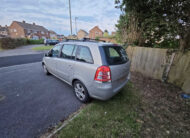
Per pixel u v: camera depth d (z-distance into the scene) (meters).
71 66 2.52
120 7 4.95
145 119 1.97
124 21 5.47
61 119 1.96
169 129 1.76
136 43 5.12
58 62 3.05
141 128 1.76
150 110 2.23
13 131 1.68
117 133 1.65
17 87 3.23
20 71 4.82
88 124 1.82
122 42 5.89
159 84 3.52
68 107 2.32
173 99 2.66
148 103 2.48
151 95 2.84
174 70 3.39
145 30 4.77
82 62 2.26
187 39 3.18
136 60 4.70
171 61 3.44
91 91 2.14
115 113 2.10
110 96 2.06
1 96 2.70
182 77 3.18
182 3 3.29
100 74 1.91
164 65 3.64
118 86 2.30
